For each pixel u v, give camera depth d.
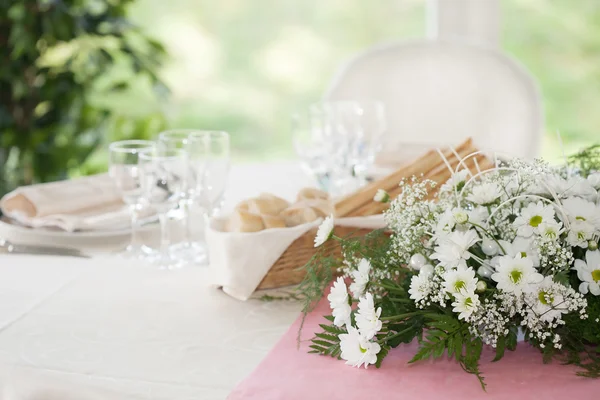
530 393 1.27
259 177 2.17
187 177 1.67
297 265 1.56
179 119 6.91
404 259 1.38
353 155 1.94
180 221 1.75
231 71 6.93
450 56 2.85
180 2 6.86
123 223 1.80
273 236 1.52
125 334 1.44
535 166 1.39
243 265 1.52
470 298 1.30
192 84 6.93
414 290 1.32
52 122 3.66
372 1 6.45
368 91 2.88
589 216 1.33
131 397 1.30
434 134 2.86
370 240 1.43
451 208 1.38
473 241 1.32
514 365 1.34
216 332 1.44
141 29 3.71
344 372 1.32
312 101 6.88
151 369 1.34
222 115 6.95
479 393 1.27
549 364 1.34
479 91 2.81
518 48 5.02
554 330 1.34
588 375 1.30
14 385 1.34
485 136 2.81
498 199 1.38
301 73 6.86
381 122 1.95
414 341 1.39
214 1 6.86
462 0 3.65
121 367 1.35
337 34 6.69
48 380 1.33
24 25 3.37
